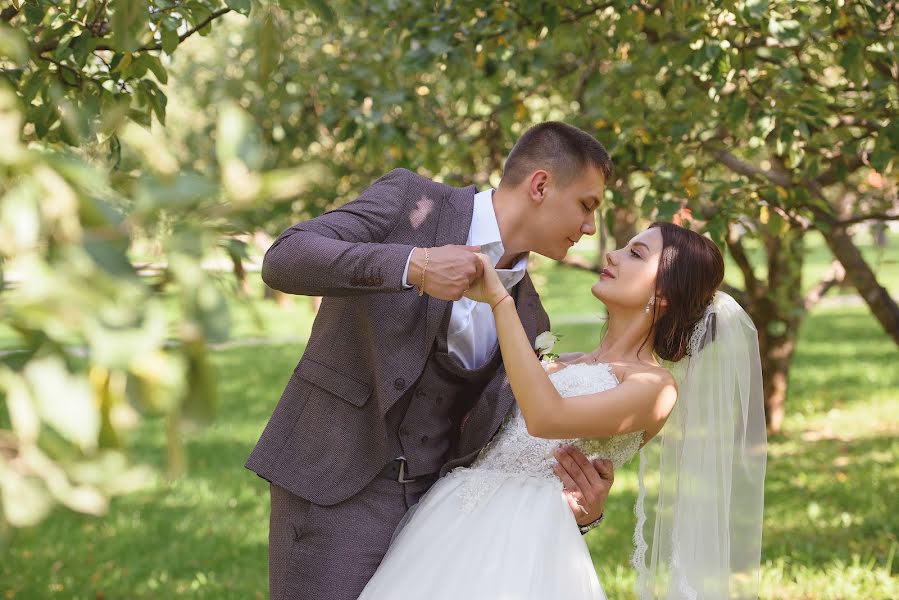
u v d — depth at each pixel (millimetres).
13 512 845
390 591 2342
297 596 2459
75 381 860
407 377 2434
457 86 6191
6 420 3896
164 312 879
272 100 6664
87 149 1342
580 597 2348
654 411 2432
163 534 5867
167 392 876
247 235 1017
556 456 2488
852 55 3693
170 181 928
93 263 882
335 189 5977
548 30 4125
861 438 7887
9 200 878
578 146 2498
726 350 2740
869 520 5625
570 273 25562
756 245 6848
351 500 2496
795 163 3803
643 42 4531
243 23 7703
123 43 1494
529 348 2258
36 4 2549
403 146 5090
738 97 3959
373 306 2443
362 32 6539
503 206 2541
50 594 4855
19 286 861
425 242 2473
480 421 2562
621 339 2666
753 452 2873
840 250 5297
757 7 3496
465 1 4273
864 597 4422
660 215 3969
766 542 5324
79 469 874
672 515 2836
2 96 946
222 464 7582
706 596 2744
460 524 2422
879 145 3779
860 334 14117
